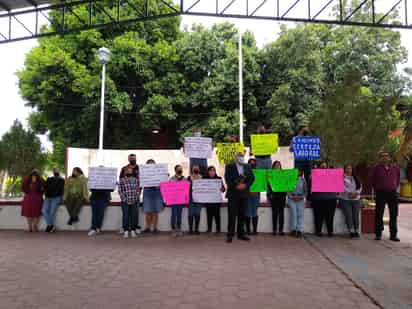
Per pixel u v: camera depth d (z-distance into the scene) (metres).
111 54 22.41
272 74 23.78
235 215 9.16
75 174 10.88
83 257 7.46
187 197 9.91
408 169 24.53
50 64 21.66
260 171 10.02
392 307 4.68
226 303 4.87
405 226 12.07
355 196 9.74
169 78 23.14
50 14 23.33
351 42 25.42
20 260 7.20
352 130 10.56
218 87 22.53
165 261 7.12
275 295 5.19
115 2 23.53
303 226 9.99
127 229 9.81
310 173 10.59
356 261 7.10
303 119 21.70
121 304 4.83
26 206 10.57
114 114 24.03
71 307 4.72
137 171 10.38
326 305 4.82
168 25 24.69
